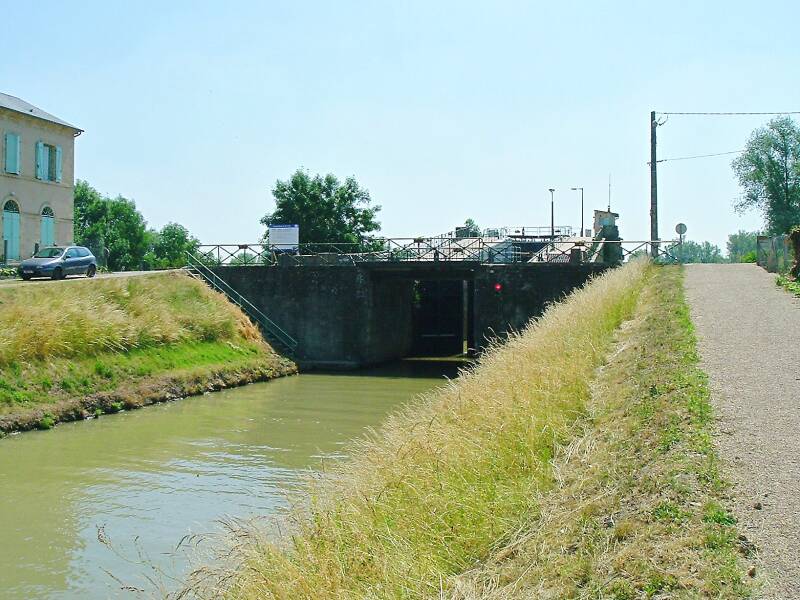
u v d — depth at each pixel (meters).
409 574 6.52
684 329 15.79
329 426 21.30
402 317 44.72
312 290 37.75
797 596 5.19
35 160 42.03
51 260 34.00
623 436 9.10
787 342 14.12
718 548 5.91
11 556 11.41
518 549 7.02
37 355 22.80
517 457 9.01
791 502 6.57
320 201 66.25
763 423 8.86
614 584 5.78
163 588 8.16
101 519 13.09
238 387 29.62
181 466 16.70
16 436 19.62
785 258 26.69
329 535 7.24
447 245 44.09
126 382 24.92
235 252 39.72
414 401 13.94
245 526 8.87
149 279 33.91
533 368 12.27
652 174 41.38
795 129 64.06
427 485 8.30
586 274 34.88
